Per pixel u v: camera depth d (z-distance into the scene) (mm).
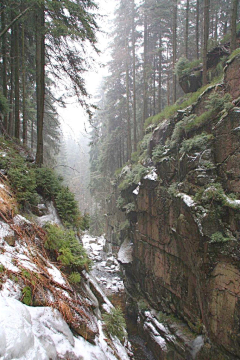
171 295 10625
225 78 9391
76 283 4680
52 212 6629
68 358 2697
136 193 13852
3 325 2057
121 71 23266
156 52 20672
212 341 7582
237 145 7957
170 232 10383
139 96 27234
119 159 30281
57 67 10016
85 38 8297
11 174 5660
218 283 7324
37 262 3830
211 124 9312
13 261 3316
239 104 8305
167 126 12570
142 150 17938
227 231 7551
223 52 12352
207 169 8711
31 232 4527
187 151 9867
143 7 20156
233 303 6840
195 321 8852
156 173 12344
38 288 3234
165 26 21766
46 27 8281
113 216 24984
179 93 24297
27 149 10367
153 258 12148
